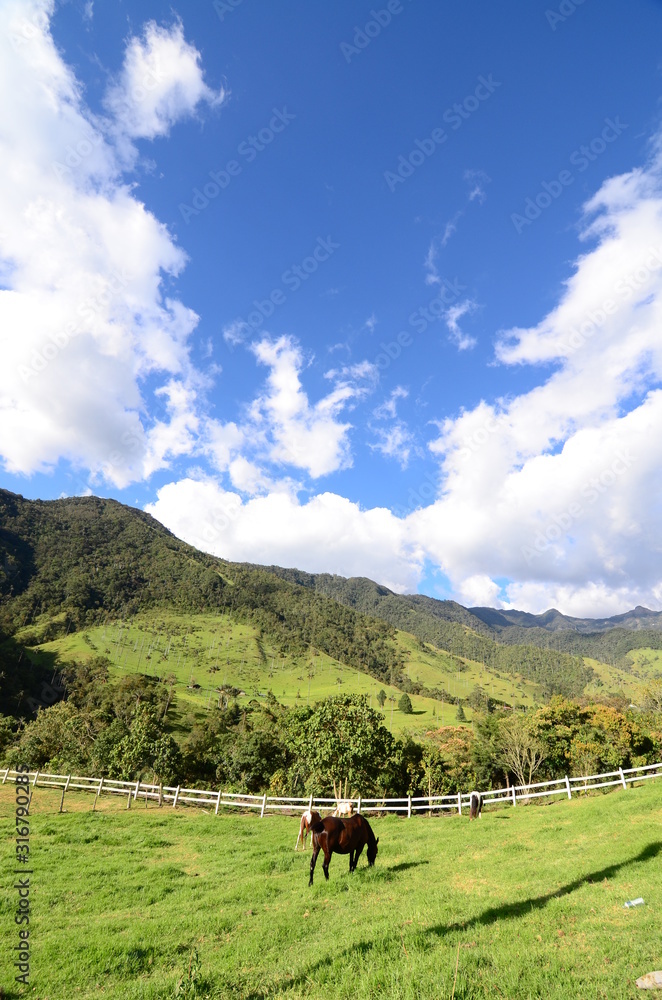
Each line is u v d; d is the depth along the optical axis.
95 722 61.34
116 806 27.81
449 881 9.84
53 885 11.65
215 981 6.09
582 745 48.44
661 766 20.47
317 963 6.30
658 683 62.91
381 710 144.50
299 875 11.66
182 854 15.76
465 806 23.30
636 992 4.74
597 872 8.88
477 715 133.25
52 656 147.38
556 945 6.02
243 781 51.56
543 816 16.53
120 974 6.75
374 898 9.12
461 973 5.37
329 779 34.94
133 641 182.00
